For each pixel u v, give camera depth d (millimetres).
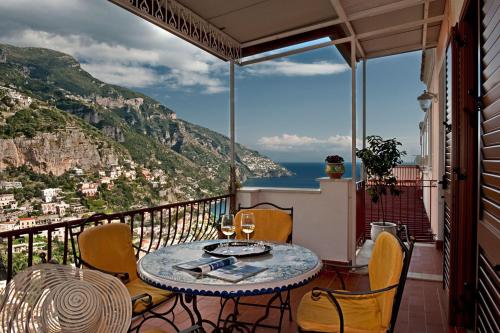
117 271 2375
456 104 2779
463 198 2705
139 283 2420
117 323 1333
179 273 1763
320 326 1825
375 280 2041
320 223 4465
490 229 1739
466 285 2527
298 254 2133
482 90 1881
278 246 2348
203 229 4094
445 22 4094
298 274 1751
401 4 3688
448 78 3316
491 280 1755
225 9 3713
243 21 4012
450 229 2902
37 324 1251
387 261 1900
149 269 1845
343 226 4352
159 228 3455
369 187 5895
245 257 2047
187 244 2416
